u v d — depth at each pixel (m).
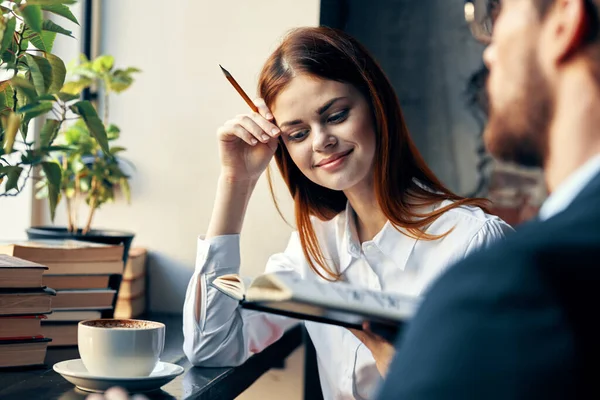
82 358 1.08
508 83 0.42
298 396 2.02
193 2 2.02
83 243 1.57
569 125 0.41
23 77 1.20
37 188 2.01
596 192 0.42
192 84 2.02
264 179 1.96
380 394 0.42
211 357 1.34
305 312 0.76
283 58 1.30
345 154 1.29
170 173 2.03
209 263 1.38
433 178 1.40
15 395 1.04
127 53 2.06
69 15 1.22
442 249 1.36
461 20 1.95
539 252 0.40
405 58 1.99
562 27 0.40
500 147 0.43
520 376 0.38
